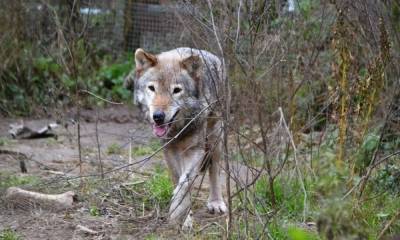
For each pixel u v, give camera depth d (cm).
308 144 801
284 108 758
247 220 611
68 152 1048
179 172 722
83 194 767
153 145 996
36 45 1430
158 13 1541
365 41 771
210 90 716
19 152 1017
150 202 755
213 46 627
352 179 644
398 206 680
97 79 1527
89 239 636
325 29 851
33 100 1416
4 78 1425
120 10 1589
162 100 709
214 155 752
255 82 611
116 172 852
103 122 1343
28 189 779
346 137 697
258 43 659
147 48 1560
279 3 730
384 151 783
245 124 809
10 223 676
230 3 623
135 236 646
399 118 792
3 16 1390
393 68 767
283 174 746
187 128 705
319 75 921
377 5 751
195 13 610
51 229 661
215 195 760
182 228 665
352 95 699
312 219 665
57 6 1380
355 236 446
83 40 1271
